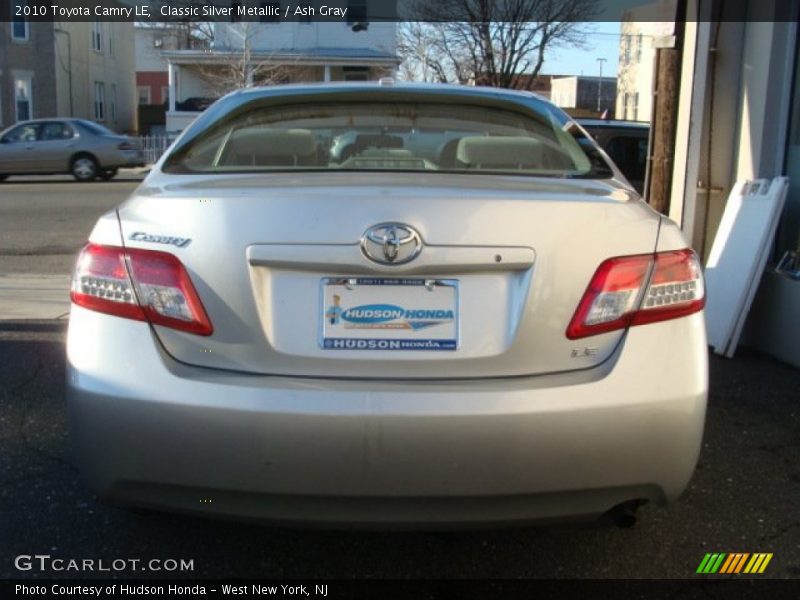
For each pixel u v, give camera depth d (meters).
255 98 3.51
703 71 6.04
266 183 2.55
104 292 2.40
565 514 2.34
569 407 2.26
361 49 31.48
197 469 2.28
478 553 2.98
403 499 2.27
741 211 5.64
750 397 4.67
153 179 2.87
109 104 39.75
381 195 2.35
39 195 17.20
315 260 2.29
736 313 5.41
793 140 5.62
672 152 6.54
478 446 2.23
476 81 28.33
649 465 2.33
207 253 2.32
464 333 2.32
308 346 2.31
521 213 2.34
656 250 2.43
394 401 2.23
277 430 2.22
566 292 2.34
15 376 4.82
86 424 2.34
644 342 2.36
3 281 7.93
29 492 3.37
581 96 48.84
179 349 2.34
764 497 3.43
